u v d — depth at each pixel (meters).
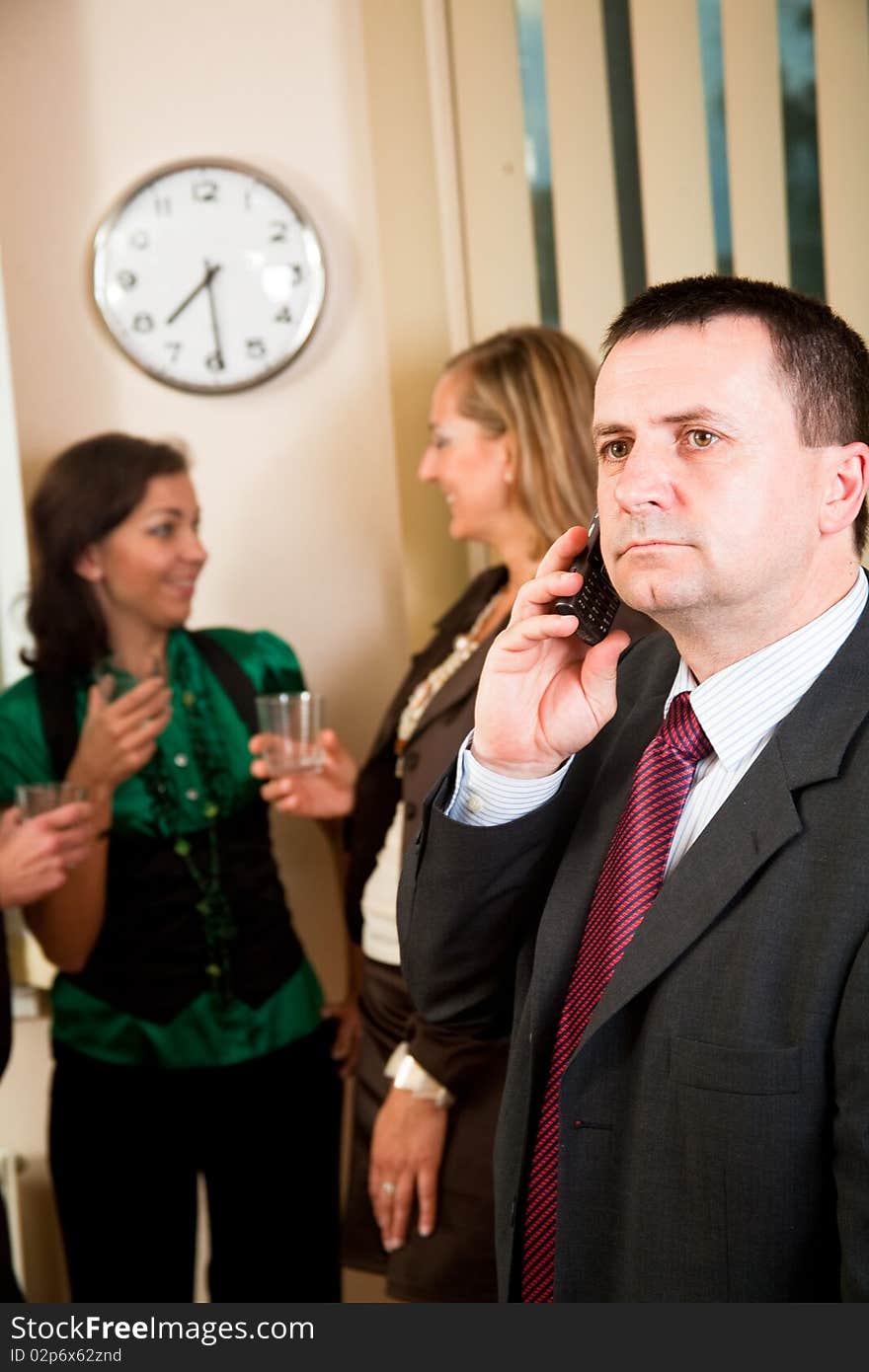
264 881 2.26
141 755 2.10
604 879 1.09
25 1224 2.59
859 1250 0.86
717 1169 0.93
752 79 2.43
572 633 1.10
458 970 1.23
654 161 2.48
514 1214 1.12
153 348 2.64
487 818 1.16
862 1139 0.86
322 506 2.70
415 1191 1.89
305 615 2.71
